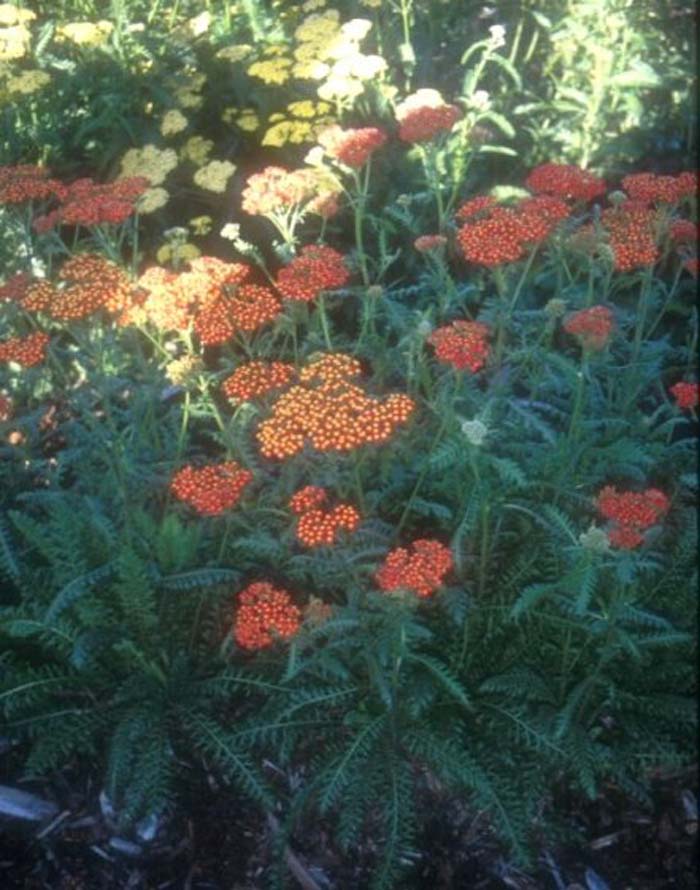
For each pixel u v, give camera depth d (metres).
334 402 0.82
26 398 1.16
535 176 1.05
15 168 1.12
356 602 0.84
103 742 0.93
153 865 0.86
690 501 1.06
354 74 1.29
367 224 1.33
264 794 0.84
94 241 1.23
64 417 1.16
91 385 0.99
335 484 0.90
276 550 0.89
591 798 0.84
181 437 0.95
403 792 0.85
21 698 0.89
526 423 0.94
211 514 0.85
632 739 0.89
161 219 1.34
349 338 1.28
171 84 1.33
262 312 0.92
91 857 0.86
